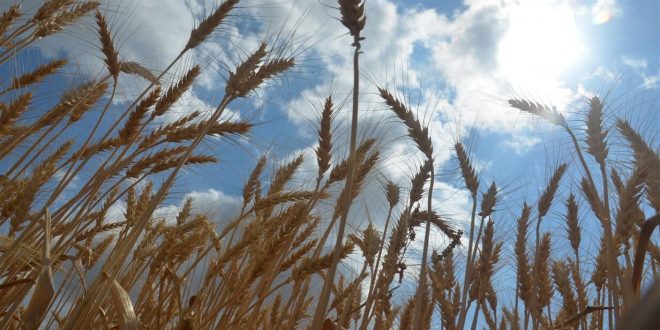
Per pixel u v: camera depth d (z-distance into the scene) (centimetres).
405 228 64
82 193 58
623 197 48
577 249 73
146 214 47
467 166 62
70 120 70
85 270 66
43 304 35
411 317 75
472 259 58
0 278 50
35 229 52
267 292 64
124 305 40
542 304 74
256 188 81
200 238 65
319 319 39
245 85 54
